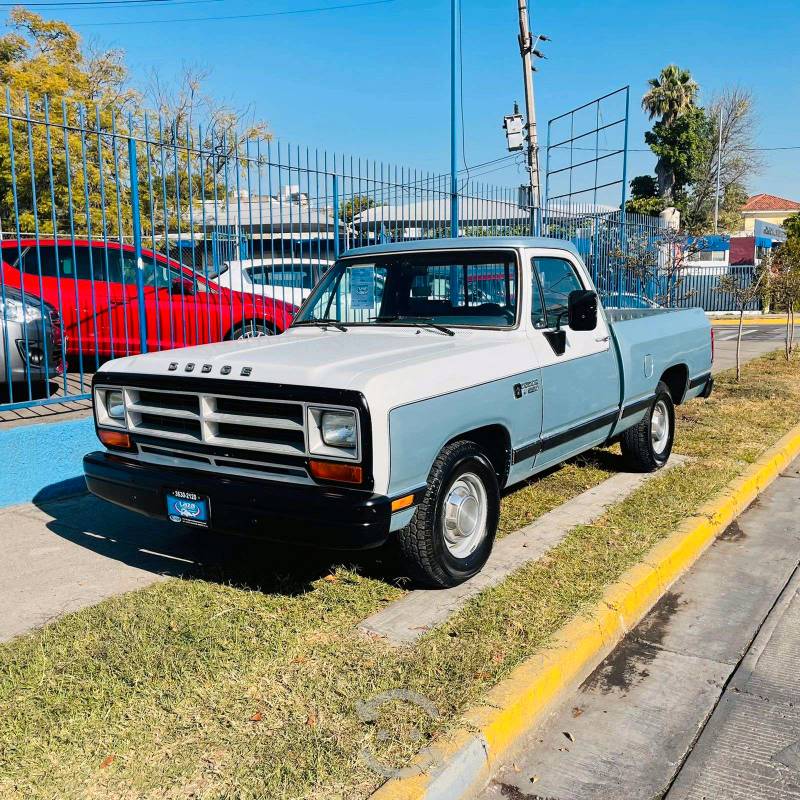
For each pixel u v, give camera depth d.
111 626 3.81
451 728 3.05
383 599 4.23
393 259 5.44
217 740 2.93
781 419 9.30
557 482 6.55
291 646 3.66
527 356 4.87
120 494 4.32
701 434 8.45
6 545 5.00
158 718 3.07
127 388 4.32
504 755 3.14
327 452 3.69
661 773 3.09
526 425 4.85
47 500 5.94
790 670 3.89
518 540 5.20
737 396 11.02
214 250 7.63
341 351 4.33
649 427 6.69
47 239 8.39
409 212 9.56
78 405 6.62
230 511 3.88
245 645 3.65
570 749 3.25
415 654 3.60
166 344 8.24
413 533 4.08
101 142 6.40
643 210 44.81
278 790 2.67
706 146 51.34
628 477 6.77
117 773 2.75
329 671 3.44
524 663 3.56
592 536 5.24
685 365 7.42
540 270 5.26
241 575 4.51
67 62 28.11
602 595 4.32
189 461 4.18
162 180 6.93
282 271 7.99
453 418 4.12
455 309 5.18
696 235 18.05
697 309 8.00
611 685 3.76
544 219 13.04
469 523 4.46
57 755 2.83
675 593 4.82
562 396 5.23
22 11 27.61
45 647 3.59
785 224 48.19
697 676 3.84
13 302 6.57
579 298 4.97
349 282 5.57
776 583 4.97
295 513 3.69
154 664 3.46
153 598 4.15
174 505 4.09
